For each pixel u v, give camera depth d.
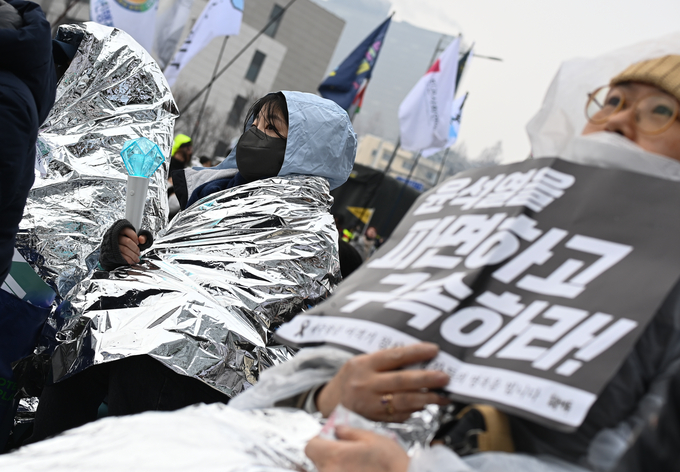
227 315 1.57
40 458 0.67
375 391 0.72
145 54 2.21
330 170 1.88
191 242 1.71
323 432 0.74
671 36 0.81
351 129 1.95
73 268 1.96
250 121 2.03
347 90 7.88
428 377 0.69
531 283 0.72
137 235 1.81
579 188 0.77
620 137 0.80
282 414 0.84
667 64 0.79
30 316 1.82
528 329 0.68
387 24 7.79
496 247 0.75
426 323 0.73
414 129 7.33
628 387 0.69
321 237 1.72
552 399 0.62
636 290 0.66
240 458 0.64
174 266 1.66
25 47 1.44
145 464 0.62
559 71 0.89
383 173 10.02
